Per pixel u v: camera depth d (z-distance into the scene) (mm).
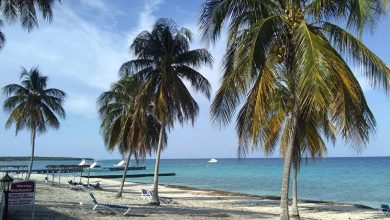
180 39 25500
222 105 13055
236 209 26203
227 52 13828
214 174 88188
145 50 25266
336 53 11727
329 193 45062
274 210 27125
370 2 11594
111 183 56969
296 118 13953
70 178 63781
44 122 40844
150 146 30031
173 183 61500
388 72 11773
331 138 20312
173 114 25922
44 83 40031
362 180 63531
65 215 17766
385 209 25047
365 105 11906
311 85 10672
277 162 191750
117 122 30906
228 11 13758
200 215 20516
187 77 26391
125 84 29094
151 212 20828
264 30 12492
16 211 17875
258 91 12594
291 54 13250
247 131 13594
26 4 17828
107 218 17547
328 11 13328
